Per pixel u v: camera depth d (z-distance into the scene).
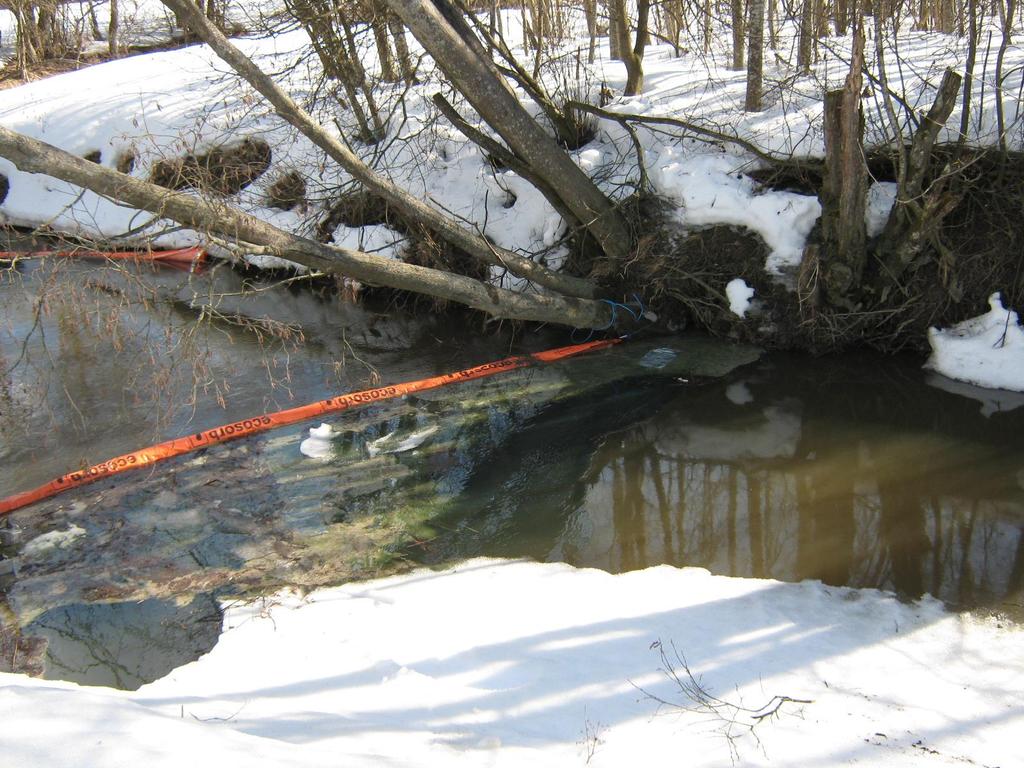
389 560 5.29
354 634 4.44
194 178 6.52
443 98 7.81
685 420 7.08
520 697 3.77
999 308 7.21
